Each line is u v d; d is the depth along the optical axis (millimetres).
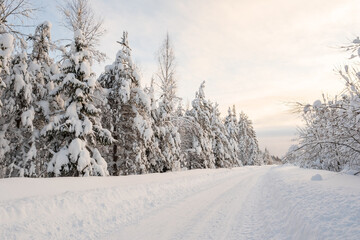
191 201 8492
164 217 6363
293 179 9969
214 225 5512
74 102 12039
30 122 11750
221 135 34969
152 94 17578
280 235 4352
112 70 16406
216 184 13500
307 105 7215
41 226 5301
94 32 15492
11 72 11867
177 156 21188
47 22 13289
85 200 7027
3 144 11977
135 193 8953
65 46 13680
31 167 11961
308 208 4477
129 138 15969
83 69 11906
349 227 3146
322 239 3043
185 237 4762
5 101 11898
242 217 6105
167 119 20219
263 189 10875
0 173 12195
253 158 57844
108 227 5613
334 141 8469
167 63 22125
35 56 13406
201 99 31516
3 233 4762
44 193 7062
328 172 10695
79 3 15078
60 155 11172
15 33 11297
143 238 4793
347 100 8016
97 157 12305
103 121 15766
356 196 4609
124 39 16141
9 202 5785
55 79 11930
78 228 5492
